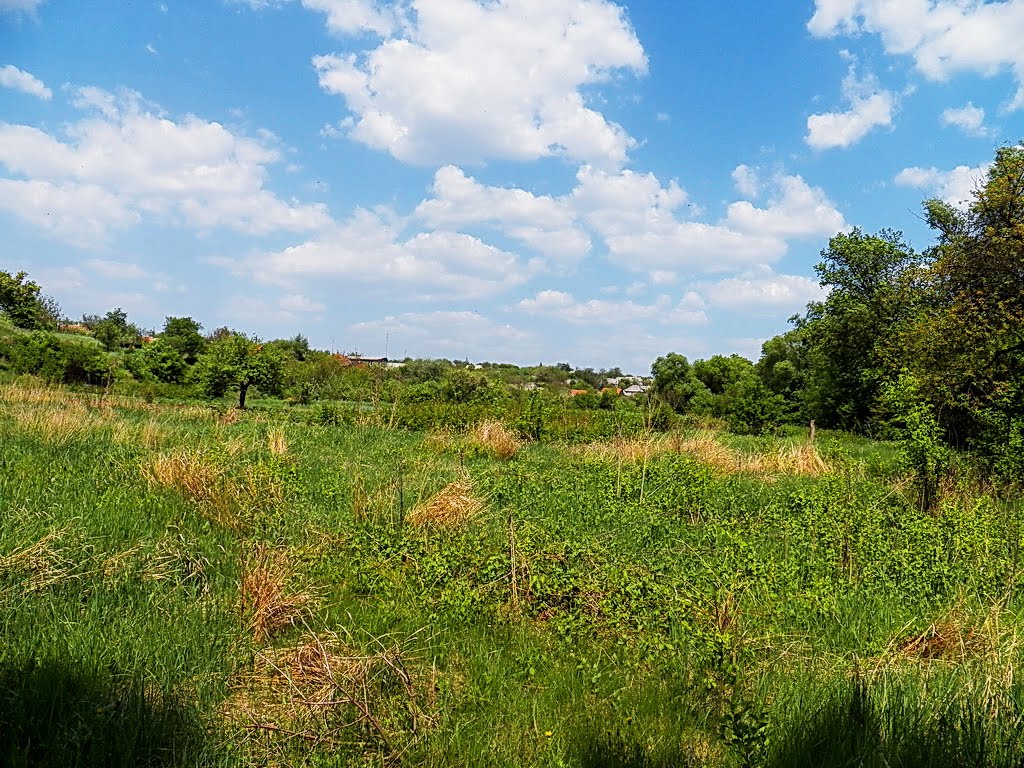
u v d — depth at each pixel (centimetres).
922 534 771
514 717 402
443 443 1574
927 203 3341
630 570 619
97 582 535
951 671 459
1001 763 356
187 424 1772
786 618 546
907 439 1106
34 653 404
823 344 4397
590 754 365
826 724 382
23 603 471
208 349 3281
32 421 1295
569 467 1337
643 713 412
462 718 394
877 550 721
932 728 375
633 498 1034
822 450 1678
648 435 1684
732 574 613
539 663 466
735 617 514
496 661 466
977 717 389
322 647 416
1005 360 1569
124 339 5481
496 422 1898
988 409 1320
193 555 617
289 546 655
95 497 774
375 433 1842
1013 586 620
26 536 597
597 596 553
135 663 409
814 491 1068
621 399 2809
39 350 3117
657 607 538
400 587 573
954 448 1301
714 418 3612
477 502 862
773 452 1567
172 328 4966
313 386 3706
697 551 739
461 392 3142
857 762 353
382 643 477
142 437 1284
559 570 594
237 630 480
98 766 324
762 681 438
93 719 350
